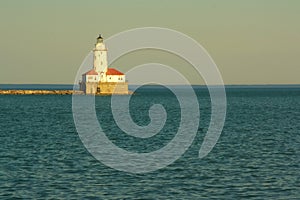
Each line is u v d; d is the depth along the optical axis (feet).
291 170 143.13
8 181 128.16
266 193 117.39
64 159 162.50
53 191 118.73
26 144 199.82
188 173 139.85
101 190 120.16
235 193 117.50
